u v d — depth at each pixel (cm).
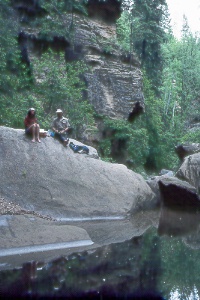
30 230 1148
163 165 3891
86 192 1719
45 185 1636
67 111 2769
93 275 810
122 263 916
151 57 4584
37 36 3180
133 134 3416
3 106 2391
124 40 4206
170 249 1096
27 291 701
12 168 1625
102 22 3850
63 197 1645
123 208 1775
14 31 2945
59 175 1694
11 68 2725
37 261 945
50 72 2747
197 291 694
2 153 1645
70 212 1619
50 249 1091
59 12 3381
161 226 1590
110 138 3381
